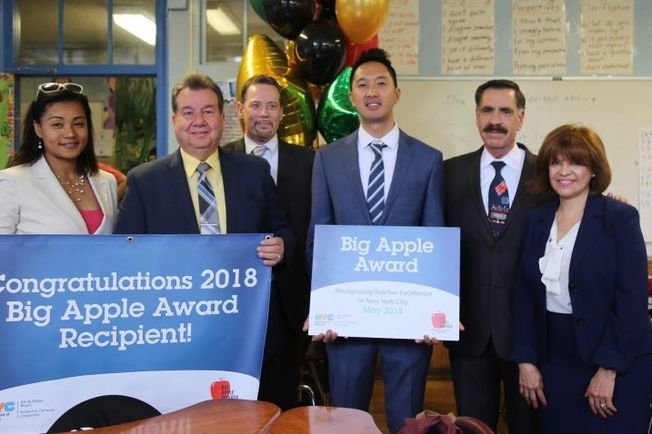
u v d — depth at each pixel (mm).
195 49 4234
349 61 3184
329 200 2150
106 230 2135
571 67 4043
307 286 2510
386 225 2062
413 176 2086
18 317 1444
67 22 4383
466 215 2221
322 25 2914
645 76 4023
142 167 1962
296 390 2475
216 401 1294
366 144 2127
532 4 4035
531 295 2021
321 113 2969
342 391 2080
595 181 1942
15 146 4398
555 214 2004
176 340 1543
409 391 2062
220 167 1974
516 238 2152
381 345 2076
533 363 1984
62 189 2049
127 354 1508
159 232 1890
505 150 2227
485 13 4051
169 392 1532
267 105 2559
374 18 2969
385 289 2010
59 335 1466
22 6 4391
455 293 2000
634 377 1835
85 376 1480
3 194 1964
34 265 1453
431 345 2113
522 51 4055
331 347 2104
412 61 4090
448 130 4098
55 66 4379
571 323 1918
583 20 4027
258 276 1600
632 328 1821
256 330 1591
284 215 2113
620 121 4051
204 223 1909
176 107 1912
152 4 4293
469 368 2215
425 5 4070
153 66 4332
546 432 1982
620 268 1855
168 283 1536
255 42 3096
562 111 4059
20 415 1436
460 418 1295
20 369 1439
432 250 2014
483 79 4070
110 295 1500
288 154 2592
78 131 2078
